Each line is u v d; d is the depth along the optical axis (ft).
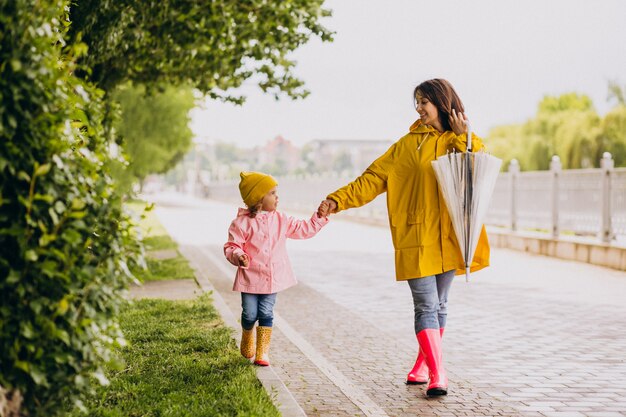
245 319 19.90
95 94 12.74
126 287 12.50
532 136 139.54
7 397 11.07
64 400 13.37
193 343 22.03
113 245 11.99
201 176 322.96
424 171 17.49
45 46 11.09
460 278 40.75
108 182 12.21
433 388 17.60
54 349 11.32
